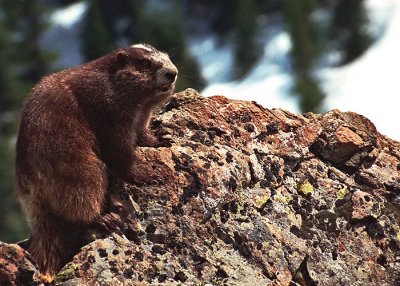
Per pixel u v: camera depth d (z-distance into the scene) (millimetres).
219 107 18828
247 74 152500
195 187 16828
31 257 15039
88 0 166000
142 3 170875
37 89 16641
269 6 171125
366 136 18938
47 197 15984
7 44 128875
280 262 16219
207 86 151750
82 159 16062
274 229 16672
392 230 17406
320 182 17922
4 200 84062
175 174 16906
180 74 20984
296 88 134125
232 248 16234
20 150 16234
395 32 152750
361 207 17500
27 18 139375
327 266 16594
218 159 17406
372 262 16906
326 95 138000
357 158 18641
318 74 145500
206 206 16594
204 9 175000
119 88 16891
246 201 17078
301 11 146250
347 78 142125
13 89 124312
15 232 81500
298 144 18406
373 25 156375
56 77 16891
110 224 16078
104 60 17203
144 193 16703
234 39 155625
